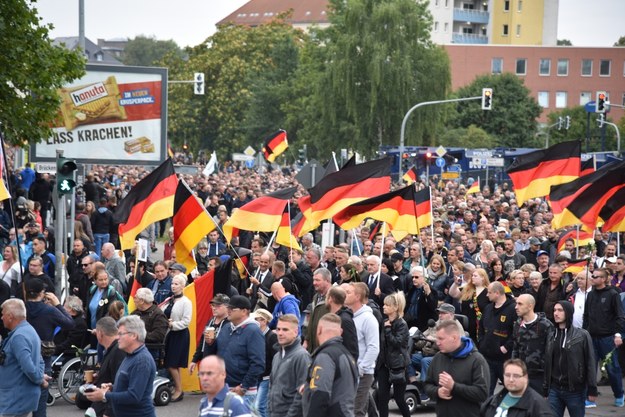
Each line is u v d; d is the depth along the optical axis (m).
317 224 21.64
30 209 29.95
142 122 38.09
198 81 65.50
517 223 37.38
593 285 18.97
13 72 29.34
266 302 19.95
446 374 11.93
